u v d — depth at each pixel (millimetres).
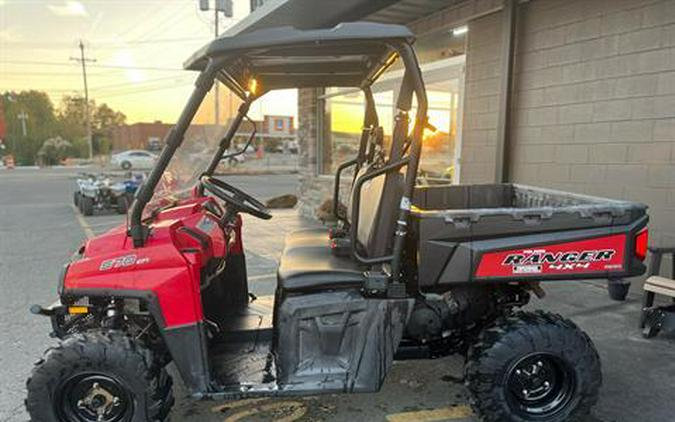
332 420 2623
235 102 3117
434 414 2682
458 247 2395
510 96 5461
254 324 2900
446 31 6547
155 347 2488
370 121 3473
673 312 3482
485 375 2379
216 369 2506
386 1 5613
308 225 8812
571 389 2416
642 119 4379
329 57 2881
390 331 2410
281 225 8828
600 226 2426
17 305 4430
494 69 5734
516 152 5562
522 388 2445
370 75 3154
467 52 6078
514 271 2396
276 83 3408
